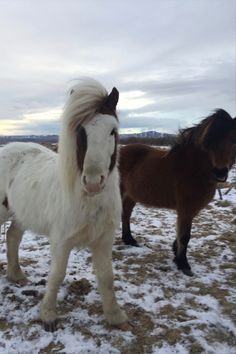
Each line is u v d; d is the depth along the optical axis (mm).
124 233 5191
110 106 2551
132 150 5137
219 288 3781
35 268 4117
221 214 7133
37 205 3039
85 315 3143
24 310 3191
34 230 3199
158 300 3498
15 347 2707
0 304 3277
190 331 2957
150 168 4691
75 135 2506
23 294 3451
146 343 2791
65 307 3270
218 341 2855
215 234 5711
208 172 4070
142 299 3494
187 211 4242
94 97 2461
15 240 3633
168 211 7426
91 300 3406
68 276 3871
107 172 2457
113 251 4859
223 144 3855
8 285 3623
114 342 2791
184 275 4117
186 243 4293
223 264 4469
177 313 3240
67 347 2713
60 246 2812
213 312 3252
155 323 3072
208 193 4211
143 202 4922
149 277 4027
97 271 3023
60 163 2621
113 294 3037
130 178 4996
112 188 2783
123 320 3010
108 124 2428
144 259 4602
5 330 2912
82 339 2812
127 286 3752
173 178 4355
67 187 2625
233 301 3486
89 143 2383
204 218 6789
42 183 3029
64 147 2559
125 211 5145
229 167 4066
